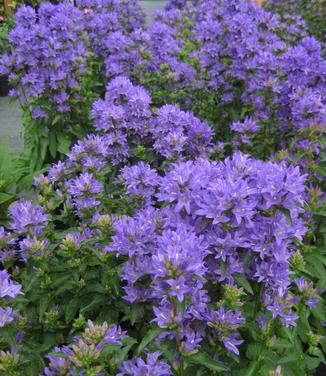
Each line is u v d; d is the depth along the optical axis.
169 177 0.28
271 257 0.27
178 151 0.46
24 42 0.61
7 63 0.63
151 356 0.25
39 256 0.31
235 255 0.27
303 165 0.42
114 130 0.49
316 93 0.52
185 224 0.26
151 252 0.29
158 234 0.30
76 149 0.41
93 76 0.80
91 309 0.32
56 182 0.41
